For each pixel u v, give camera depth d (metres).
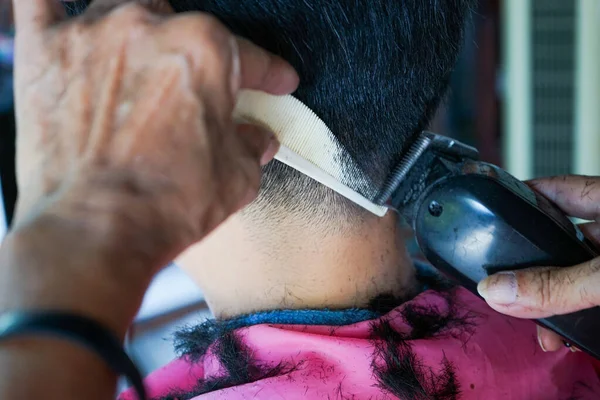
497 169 0.53
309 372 0.52
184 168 0.36
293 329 0.55
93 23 0.39
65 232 0.33
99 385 0.31
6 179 0.88
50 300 0.31
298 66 0.48
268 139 0.45
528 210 0.50
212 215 0.38
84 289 0.32
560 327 0.50
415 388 0.51
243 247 0.55
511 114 1.32
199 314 0.79
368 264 0.57
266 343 0.55
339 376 0.52
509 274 0.49
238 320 0.58
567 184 0.62
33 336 0.30
